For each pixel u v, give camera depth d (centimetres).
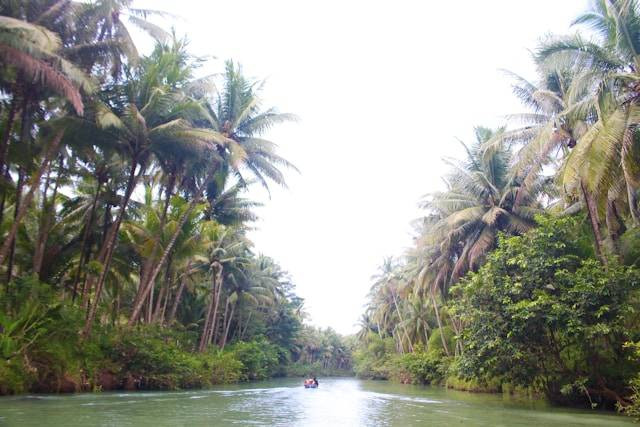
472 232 3275
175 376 2783
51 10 1989
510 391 3030
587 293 1809
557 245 1989
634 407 1612
